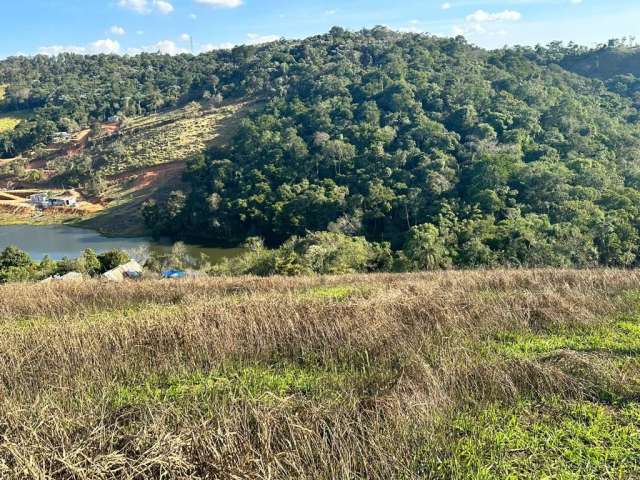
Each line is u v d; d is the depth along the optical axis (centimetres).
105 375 580
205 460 375
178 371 589
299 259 2355
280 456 381
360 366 589
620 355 575
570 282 939
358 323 656
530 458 387
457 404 475
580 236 2459
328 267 2316
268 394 486
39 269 2639
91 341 630
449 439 419
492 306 735
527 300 760
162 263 3178
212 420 439
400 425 422
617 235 2548
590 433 415
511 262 2334
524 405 470
